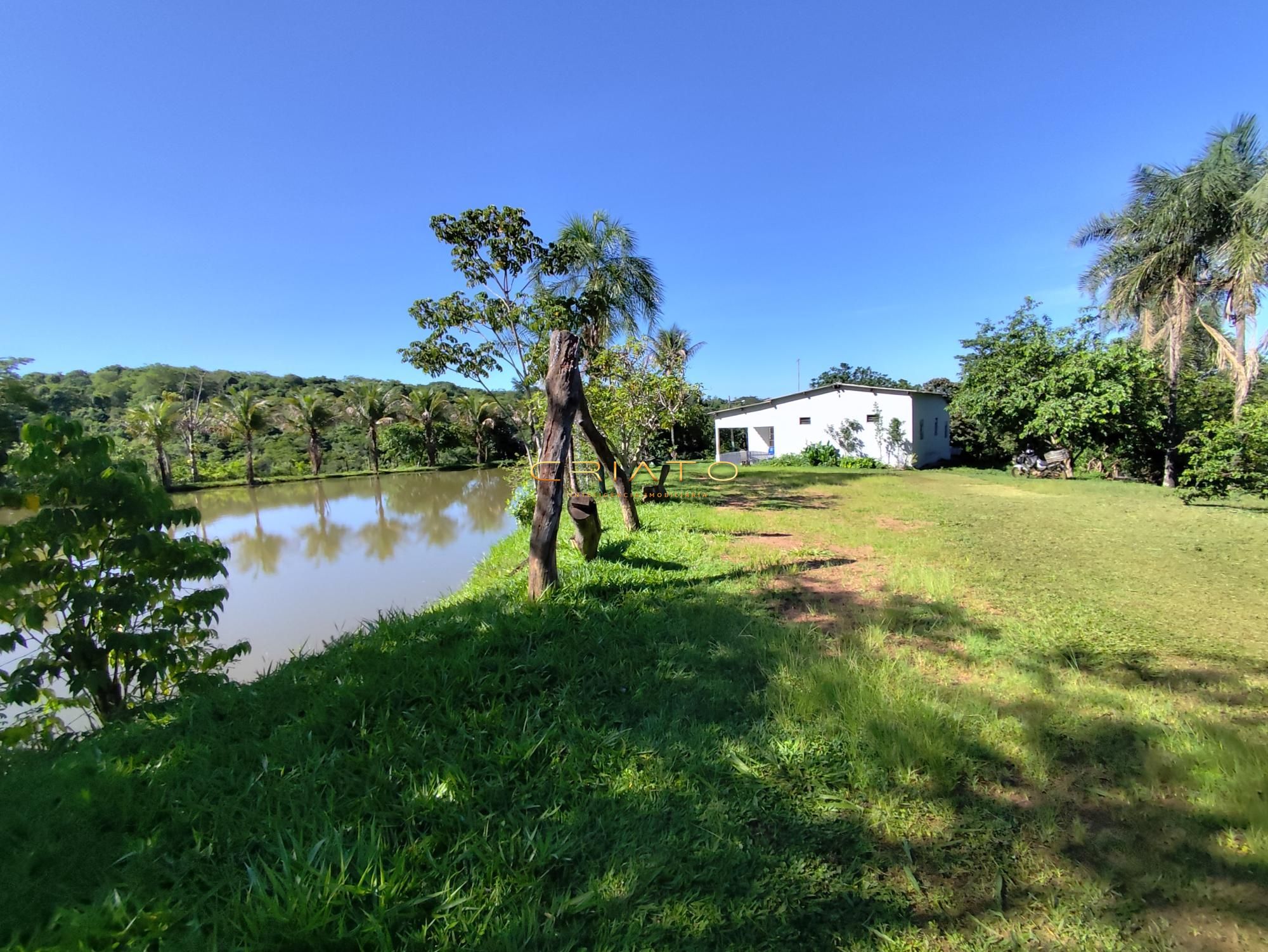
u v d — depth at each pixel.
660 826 2.11
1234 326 15.09
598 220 15.07
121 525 3.57
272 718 2.88
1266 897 1.77
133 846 1.97
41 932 1.62
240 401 33.28
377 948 1.58
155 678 3.62
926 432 26.34
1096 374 17.25
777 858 1.95
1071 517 9.60
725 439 30.33
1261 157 13.94
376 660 3.41
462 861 1.93
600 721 2.87
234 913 1.68
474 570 8.69
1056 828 2.09
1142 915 1.73
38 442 3.32
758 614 4.43
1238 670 3.44
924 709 2.83
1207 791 2.25
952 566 6.11
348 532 14.30
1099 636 4.01
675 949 1.60
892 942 1.64
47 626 3.77
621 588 5.05
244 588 8.74
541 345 8.82
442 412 44.69
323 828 2.05
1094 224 17.19
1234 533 7.93
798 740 2.62
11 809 2.11
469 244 8.23
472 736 2.66
